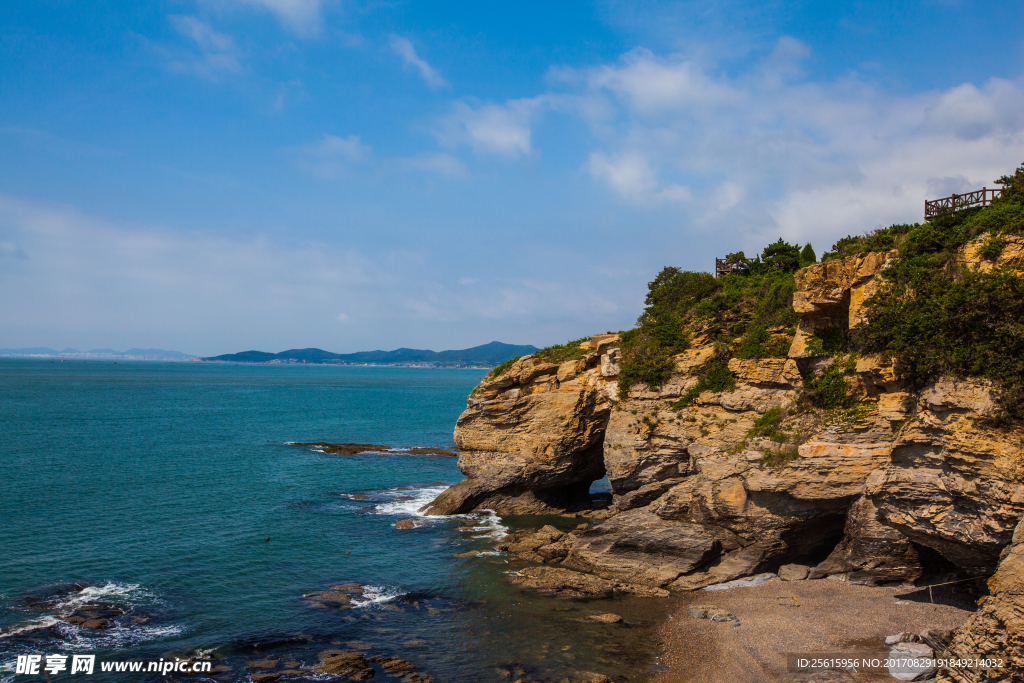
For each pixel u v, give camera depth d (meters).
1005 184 30.69
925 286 28.81
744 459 36.16
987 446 24.56
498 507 53.72
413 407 155.88
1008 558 20.81
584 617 30.98
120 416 111.88
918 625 27.81
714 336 43.31
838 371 34.16
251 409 136.75
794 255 52.34
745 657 26.27
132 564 36.81
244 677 24.94
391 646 27.98
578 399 51.47
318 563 38.59
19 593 32.12
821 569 35.53
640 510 39.81
